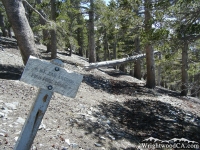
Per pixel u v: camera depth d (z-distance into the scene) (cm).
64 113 624
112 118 766
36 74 272
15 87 699
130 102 1062
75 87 287
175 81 1938
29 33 788
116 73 2003
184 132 776
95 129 590
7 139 395
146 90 1381
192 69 982
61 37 1254
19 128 448
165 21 707
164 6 666
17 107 548
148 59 1493
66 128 533
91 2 1716
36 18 2209
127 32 1291
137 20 1089
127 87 1398
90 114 699
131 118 832
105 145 516
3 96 591
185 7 661
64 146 438
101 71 1828
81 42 3397
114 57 2767
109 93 1162
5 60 1085
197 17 648
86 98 888
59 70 279
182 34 653
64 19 1266
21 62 1163
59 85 281
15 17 751
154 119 865
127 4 1007
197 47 999
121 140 584
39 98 279
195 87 767
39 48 1911
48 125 508
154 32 696
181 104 1196
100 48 3812
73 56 2291
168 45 675
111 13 1305
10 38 2148
